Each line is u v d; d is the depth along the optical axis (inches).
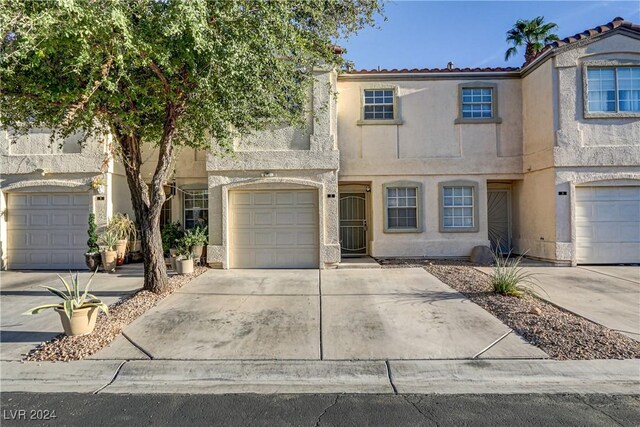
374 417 165.3
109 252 473.1
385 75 558.9
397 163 560.1
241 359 218.5
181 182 559.2
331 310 303.9
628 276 423.2
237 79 286.8
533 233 537.0
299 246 485.7
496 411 169.3
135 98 304.8
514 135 560.7
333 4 359.3
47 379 200.4
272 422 162.2
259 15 282.0
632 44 482.3
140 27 259.6
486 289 357.7
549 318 273.6
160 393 187.6
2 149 507.2
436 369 207.0
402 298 335.6
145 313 297.1
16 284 414.0
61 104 289.0
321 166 479.5
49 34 225.5
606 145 482.9
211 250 481.1
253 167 480.7
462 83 561.9
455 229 557.3
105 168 502.6
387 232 560.4
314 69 474.3
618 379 196.4
